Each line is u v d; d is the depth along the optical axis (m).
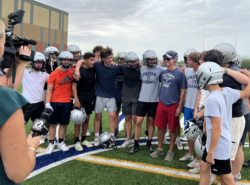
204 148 2.26
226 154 2.04
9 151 0.86
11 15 1.32
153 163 3.56
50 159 3.62
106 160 3.63
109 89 4.15
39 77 3.89
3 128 0.85
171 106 3.61
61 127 3.94
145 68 3.93
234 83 2.33
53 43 37.56
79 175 3.09
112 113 4.21
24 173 0.92
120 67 4.22
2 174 0.91
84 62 3.90
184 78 3.51
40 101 3.95
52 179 2.96
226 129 2.05
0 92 0.87
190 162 3.63
